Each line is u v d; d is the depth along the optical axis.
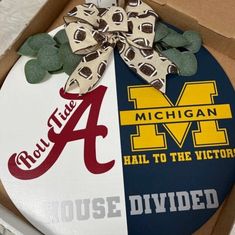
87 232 0.46
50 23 0.57
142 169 0.48
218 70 0.53
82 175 0.48
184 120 0.50
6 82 0.53
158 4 0.53
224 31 0.51
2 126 0.50
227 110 0.51
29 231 0.42
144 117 0.50
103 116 0.50
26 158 0.49
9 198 0.48
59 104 0.51
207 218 0.46
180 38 0.52
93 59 0.51
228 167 0.48
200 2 0.52
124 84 0.52
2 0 0.75
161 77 0.51
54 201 0.47
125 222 0.46
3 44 0.73
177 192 0.47
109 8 0.53
